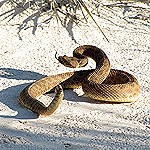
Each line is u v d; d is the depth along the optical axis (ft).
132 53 58.70
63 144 34.35
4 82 47.47
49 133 36.14
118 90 41.93
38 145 34.09
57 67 53.21
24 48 58.80
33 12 67.21
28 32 63.36
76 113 40.22
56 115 39.60
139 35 64.80
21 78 48.98
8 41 60.44
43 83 44.60
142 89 46.62
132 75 46.32
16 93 44.55
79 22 66.74
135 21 68.44
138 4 72.64
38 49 58.85
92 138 35.53
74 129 37.01
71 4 68.85
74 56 49.55
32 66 53.16
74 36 63.46
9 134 35.81
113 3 71.61
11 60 54.70
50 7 68.08
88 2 70.18
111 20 68.13
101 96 41.96
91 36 63.77
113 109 41.47
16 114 39.52
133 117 39.99
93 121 38.75
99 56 48.08
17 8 67.21
